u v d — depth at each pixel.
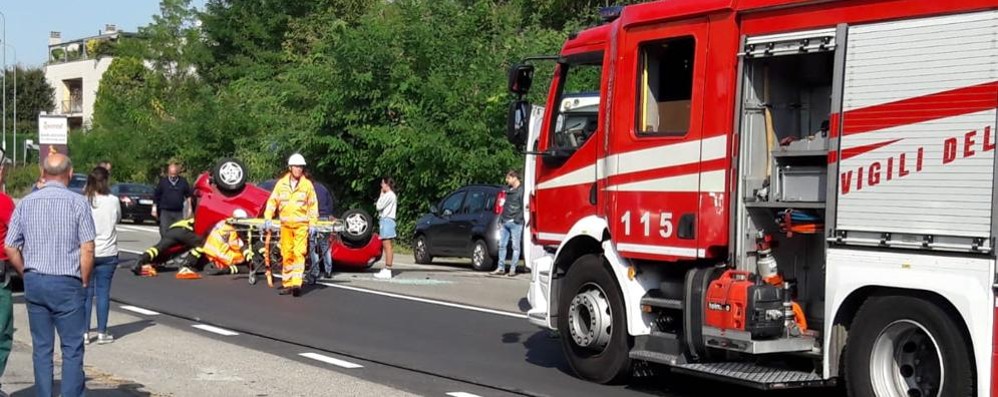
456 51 26.92
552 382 9.34
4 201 8.03
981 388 6.43
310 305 14.47
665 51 8.59
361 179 27.22
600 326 9.12
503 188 20.73
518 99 10.05
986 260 6.44
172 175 19.23
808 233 7.76
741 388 9.22
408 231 26.50
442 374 9.68
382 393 8.74
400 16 27.80
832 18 7.36
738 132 7.95
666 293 8.81
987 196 6.45
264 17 49.47
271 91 34.47
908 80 6.88
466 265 22.30
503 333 12.16
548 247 10.07
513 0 34.84
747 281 7.89
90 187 10.91
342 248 18.80
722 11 8.06
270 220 15.37
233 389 8.88
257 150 33.62
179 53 48.34
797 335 7.91
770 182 7.84
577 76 9.95
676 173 8.38
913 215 6.81
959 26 6.64
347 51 26.41
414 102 26.30
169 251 18.22
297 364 10.07
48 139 22.94
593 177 9.39
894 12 6.99
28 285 7.47
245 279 17.59
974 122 6.53
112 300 14.80
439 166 25.53
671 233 8.40
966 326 6.57
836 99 7.29
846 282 7.17
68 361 7.55
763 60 7.91
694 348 8.26
